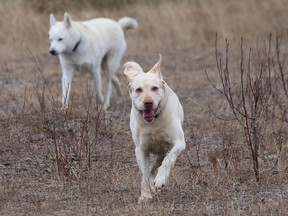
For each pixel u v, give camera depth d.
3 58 23.45
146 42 26.59
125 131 12.91
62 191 9.76
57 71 21.17
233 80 18.69
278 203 8.73
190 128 13.18
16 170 10.89
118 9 30.69
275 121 12.72
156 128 9.09
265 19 28.41
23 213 8.89
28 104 14.72
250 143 10.05
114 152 11.62
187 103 16.14
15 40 26.16
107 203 9.09
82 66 15.56
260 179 9.87
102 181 10.13
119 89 16.81
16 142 12.18
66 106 13.59
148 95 8.77
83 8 30.09
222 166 10.46
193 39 27.02
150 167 9.91
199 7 29.53
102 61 16.70
